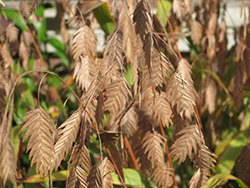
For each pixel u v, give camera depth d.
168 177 0.41
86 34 0.41
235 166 0.55
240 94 0.52
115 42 0.37
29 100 0.70
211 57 0.64
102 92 0.40
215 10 0.61
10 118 0.37
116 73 0.42
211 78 0.65
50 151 0.37
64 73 1.10
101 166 0.39
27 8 0.60
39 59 0.71
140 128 0.42
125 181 0.47
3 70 0.57
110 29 0.50
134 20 0.37
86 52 0.41
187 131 0.39
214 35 0.65
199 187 0.40
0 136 0.37
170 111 0.40
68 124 0.38
